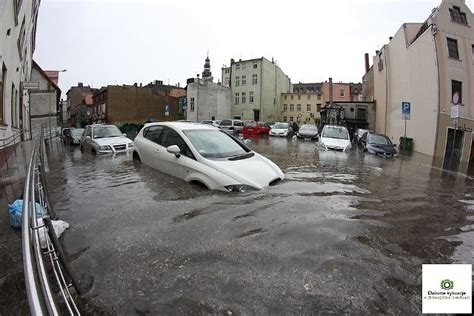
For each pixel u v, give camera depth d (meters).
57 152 13.84
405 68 23.91
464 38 19.98
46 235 2.73
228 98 55.09
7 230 3.79
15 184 6.34
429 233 3.75
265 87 54.50
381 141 16.08
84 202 4.82
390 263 2.91
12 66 12.16
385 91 28.77
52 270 2.72
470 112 19.69
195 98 46.59
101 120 49.03
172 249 3.14
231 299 2.34
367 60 42.94
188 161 5.93
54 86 37.22
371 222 3.97
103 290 2.48
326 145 14.66
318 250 3.10
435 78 18.97
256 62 53.28
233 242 3.28
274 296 2.37
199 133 6.75
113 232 3.59
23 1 12.51
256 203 4.55
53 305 1.43
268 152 13.03
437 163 14.34
